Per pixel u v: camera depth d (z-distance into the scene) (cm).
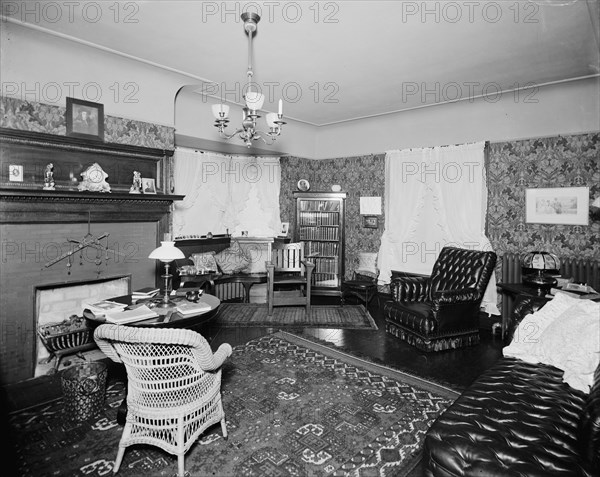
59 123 326
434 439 166
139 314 250
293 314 505
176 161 540
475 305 398
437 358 364
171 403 204
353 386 303
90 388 265
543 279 369
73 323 321
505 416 180
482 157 489
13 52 298
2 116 295
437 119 531
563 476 139
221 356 221
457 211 513
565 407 188
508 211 477
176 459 216
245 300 567
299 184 652
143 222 384
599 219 414
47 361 318
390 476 202
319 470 206
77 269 333
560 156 437
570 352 226
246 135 305
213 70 386
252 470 206
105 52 344
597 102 410
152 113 397
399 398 284
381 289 598
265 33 306
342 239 622
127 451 224
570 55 343
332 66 373
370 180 619
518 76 396
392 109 527
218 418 229
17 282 297
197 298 291
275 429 243
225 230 610
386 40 317
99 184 345
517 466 146
